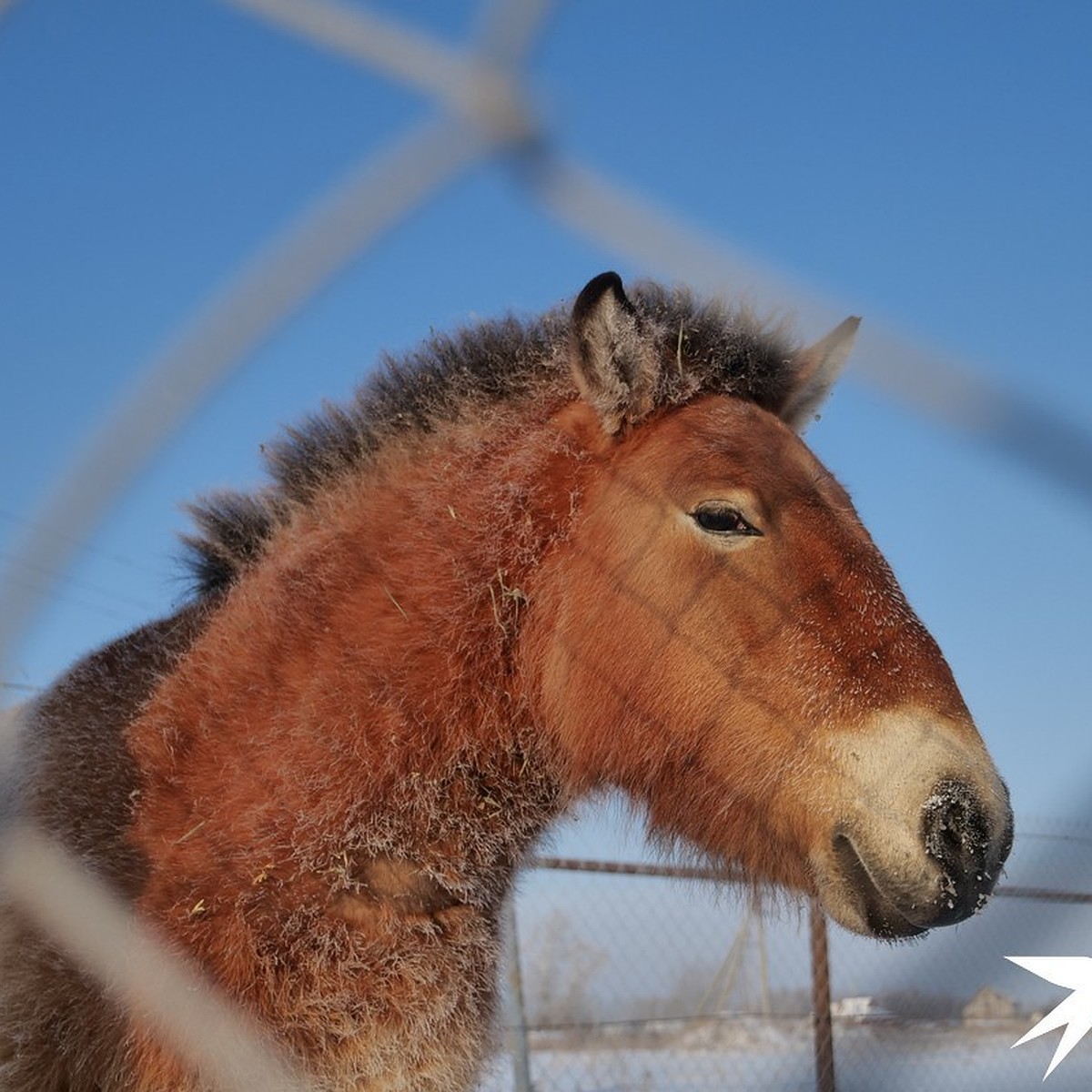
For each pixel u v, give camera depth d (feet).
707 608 6.72
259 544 7.21
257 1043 6.27
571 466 7.03
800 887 6.73
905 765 6.45
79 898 6.35
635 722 6.81
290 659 6.66
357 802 6.52
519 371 7.29
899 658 6.57
